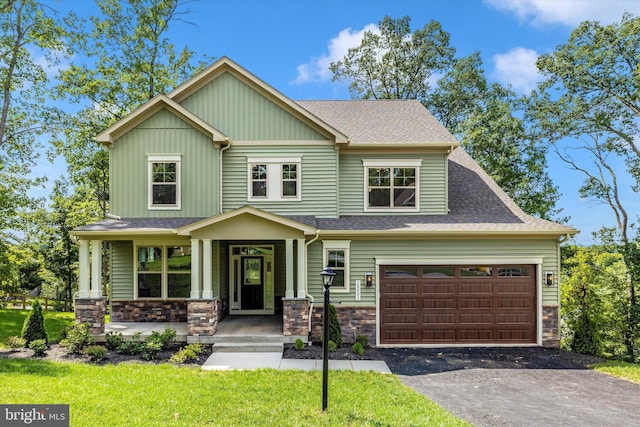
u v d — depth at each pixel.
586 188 21.00
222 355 10.65
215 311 11.93
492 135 21.95
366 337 12.39
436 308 12.68
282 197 13.81
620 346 14.67
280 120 13.91
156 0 21.72
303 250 11.91
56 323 18.36
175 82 23.09
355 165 14.23
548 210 22.80
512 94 25.77
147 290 13.93
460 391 8.34
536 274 12.71
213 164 13.53
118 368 9.02
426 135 14.55
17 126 20.95
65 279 30.16
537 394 8.27
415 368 10.14
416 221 13.36
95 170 23.66
